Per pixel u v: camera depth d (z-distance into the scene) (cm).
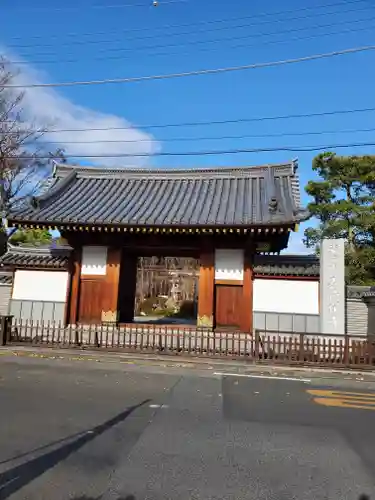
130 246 1584
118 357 1257
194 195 1798
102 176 2041
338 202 3194
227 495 392
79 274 1587
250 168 1931
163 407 699
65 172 2059
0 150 2931
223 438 551
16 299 1608
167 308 3500
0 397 724
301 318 1447
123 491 393
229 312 1508
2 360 1135
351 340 1287
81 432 554
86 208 1633
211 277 1506
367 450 522
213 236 1525
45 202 1641
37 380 884
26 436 532
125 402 723
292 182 1809
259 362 1219
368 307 1480
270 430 593
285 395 838
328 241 1431
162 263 3762
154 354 1301
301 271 1453
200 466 457
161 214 1561
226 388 883
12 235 3600
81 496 380
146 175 2014
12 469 434
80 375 960
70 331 1388
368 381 1038
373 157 3138
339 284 1396
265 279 1489
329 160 3231
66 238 1595
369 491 411
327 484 423
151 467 449
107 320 1524
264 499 387
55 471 431
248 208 1572
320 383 988
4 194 3072
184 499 382
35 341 1388
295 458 490
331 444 541
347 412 711
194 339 1451
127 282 1741
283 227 1360
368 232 3072
